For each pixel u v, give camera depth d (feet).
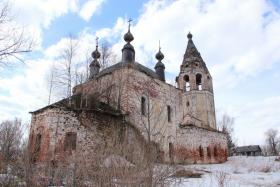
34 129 65.41
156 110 81.87
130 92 75.20
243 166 90.53
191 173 58.34
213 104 122.21
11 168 31.19
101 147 33.17
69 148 58.29
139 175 26.76
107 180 26.45
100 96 75.72
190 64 124.16
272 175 65.82
